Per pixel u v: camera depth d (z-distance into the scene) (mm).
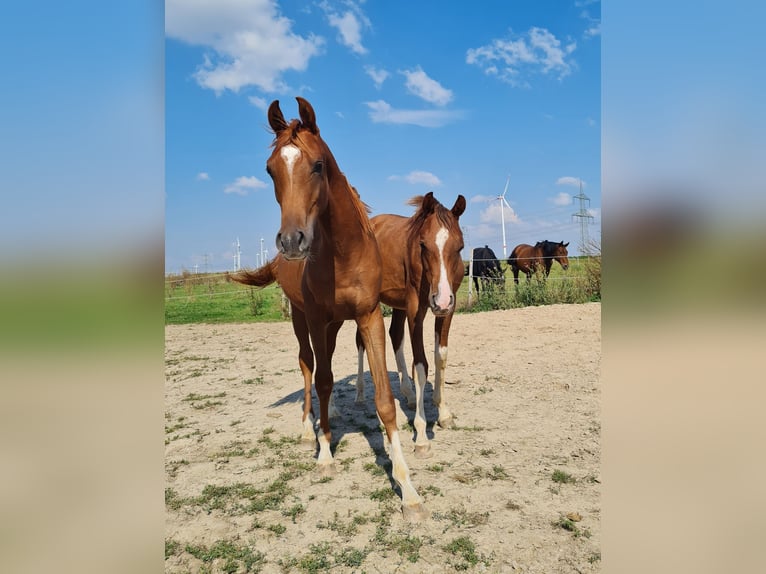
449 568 2385
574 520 2752
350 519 2873
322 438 3568
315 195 2586
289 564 2475
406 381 4941
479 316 9930
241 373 7051
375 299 3201
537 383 5523
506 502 2975
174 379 6766
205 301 16203
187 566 2480
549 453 3680
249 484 3371
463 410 4719
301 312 4172
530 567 2367
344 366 7000
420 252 3658
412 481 3281
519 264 15438
